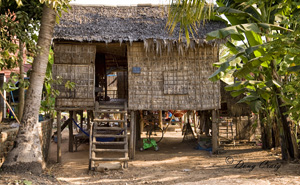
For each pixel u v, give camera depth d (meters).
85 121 21.03
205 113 14.43
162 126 17.58
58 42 9.97
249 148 12.00
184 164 9.23
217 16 9.98
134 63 10.29
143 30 10.06
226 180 6.25
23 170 6.80
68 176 7.75
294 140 8.70
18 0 6.08
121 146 13.09
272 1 8.33
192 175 7.48
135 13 10.96
